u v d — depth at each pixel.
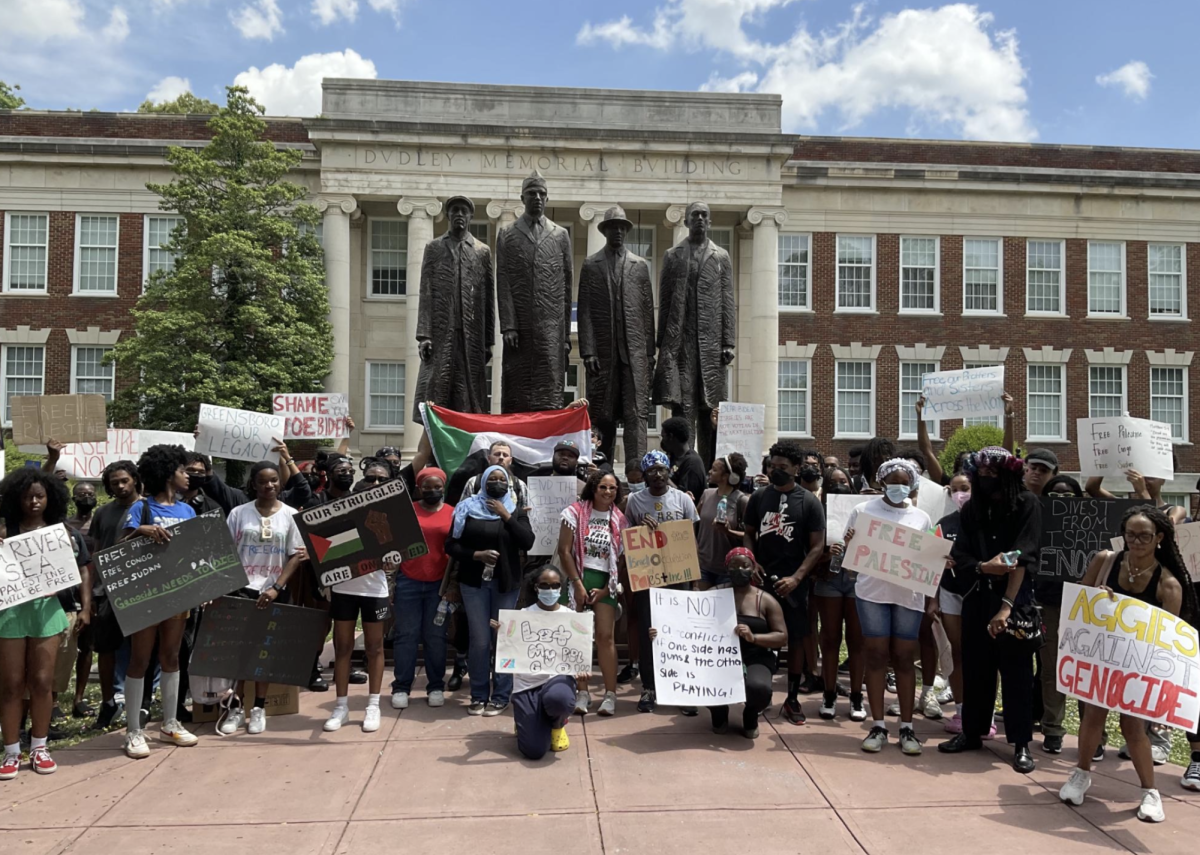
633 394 10.62
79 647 8.62
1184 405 35.38
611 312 10.64
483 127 32.22
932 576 6.69
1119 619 5.83
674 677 6.99
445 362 10.39
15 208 33.00
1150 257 35.53
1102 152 36.19
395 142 32.16
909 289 34.97
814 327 34.47
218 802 5.88
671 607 7.20
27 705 7.40
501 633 6.67
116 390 32.88
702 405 10.81
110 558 6.79
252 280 27.58
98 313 32.91
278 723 7.56
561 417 9.90
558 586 6.77
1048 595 7.40
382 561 7.29
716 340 10.83
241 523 7.71
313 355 28.59
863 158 35.72
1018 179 34.81
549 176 32.53
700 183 32.84
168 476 7.18
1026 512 6.58
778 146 32.81
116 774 6.39
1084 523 7.46
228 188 27.45
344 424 11.05
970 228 35.00
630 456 10.57
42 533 6.44
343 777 6.28
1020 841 5.34
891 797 5.98
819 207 34.69
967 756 6.87
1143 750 5.76
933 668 8.02
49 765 6.47
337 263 32.00
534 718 6.52
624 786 6.11
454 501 9.13
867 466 9.20
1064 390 35.00
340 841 5.30
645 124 33.00
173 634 7.05
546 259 10.45
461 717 7.65
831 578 7.86
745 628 7.09
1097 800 6.03
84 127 34.09
